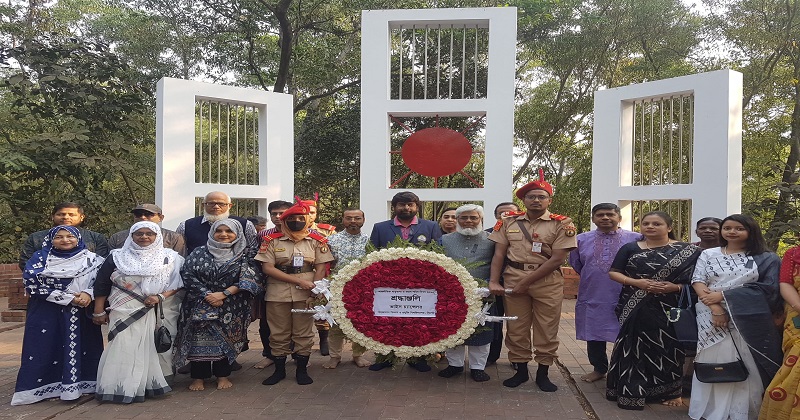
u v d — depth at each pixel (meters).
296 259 4.60
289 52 13.52
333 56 14.71
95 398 4.37
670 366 4.12
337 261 5.07
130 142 10.68
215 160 12.43
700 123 7.02
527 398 4.40
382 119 7.52
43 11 12.03
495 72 7.41
